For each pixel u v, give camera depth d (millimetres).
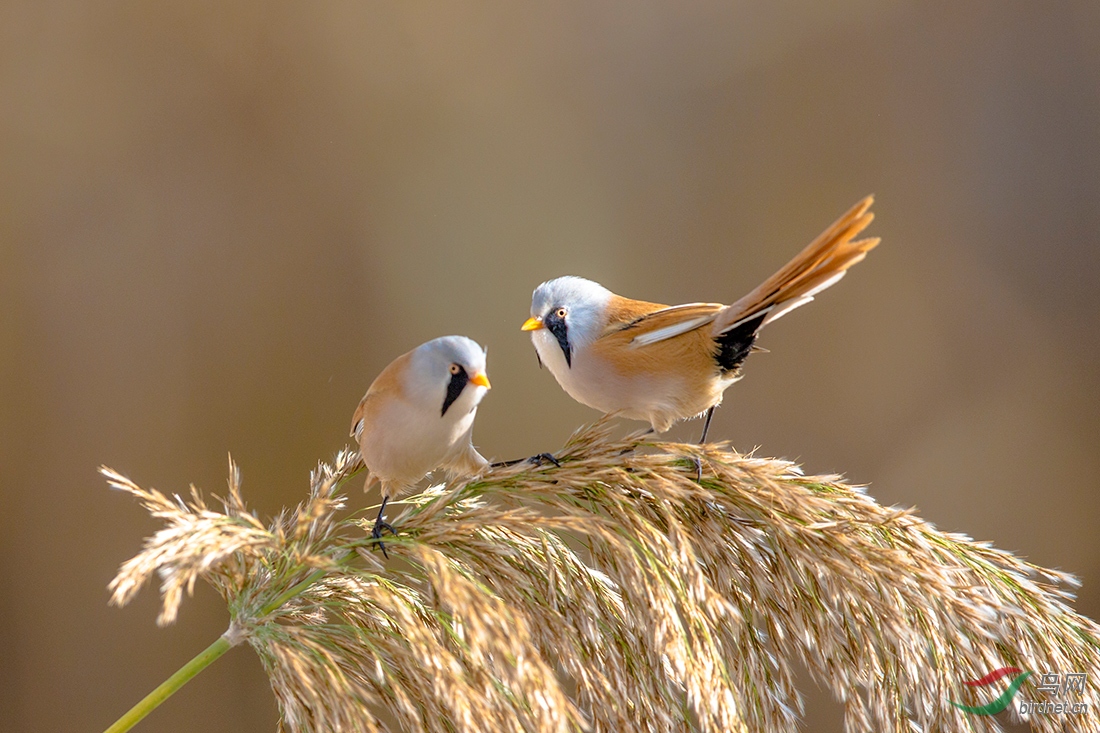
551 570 5355
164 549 5312
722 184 8305
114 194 7270
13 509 6555
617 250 8141
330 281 7566
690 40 8461
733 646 5355
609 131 8328
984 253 8109
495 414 7613
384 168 7879
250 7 7598
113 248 7195
